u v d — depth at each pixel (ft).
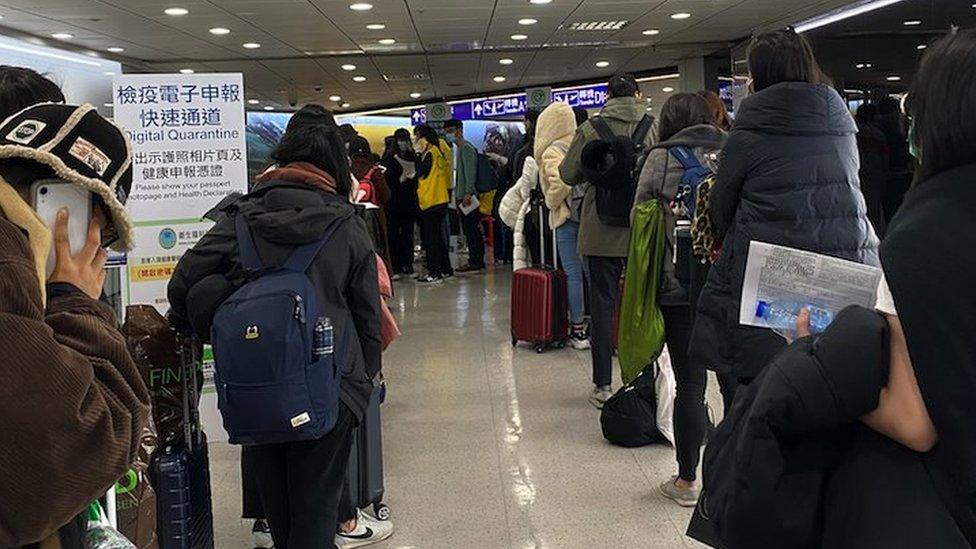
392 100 64.69
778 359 3.90
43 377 2.68
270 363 6.31
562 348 18.29
